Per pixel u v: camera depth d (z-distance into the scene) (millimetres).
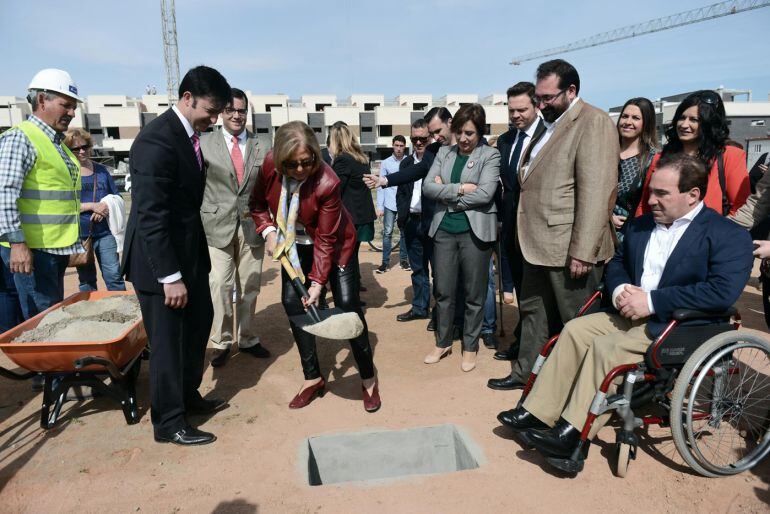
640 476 2811
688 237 2861
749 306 5672
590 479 2795
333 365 4500
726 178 3525
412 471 3385
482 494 2693
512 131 4441
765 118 47531
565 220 3422
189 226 3188
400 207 5484
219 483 2828
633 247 3143
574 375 2998
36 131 3639
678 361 2799
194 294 3402
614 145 3246
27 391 4023
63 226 3863
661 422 2889
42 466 2994
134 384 3537
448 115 4730
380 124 65125
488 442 3186
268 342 5055
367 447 3312
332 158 5332
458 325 5113
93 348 3174
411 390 3947
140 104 67438
